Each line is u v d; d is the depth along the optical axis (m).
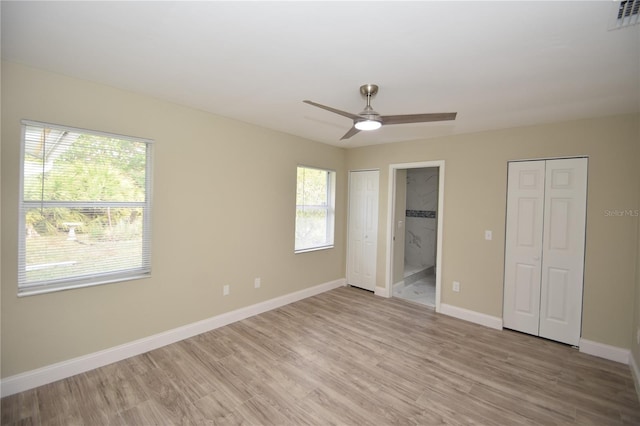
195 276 3.23
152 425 1.96
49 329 2.34
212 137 3.31
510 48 1.83
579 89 2.41
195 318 3.24
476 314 3.77
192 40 1.84
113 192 2.66
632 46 1.77
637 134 2.83
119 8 1.53
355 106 2.99
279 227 4.11
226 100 2.88
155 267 2.91
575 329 3.14
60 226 2.40
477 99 2.67
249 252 3.75
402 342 3.18
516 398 2.30
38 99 2.24
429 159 4.19
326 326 3.55
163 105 2.91
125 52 2.00
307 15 1.55
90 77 2.40
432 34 1.70
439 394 2.33
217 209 3.39
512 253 3.53
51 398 2.18
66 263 2.44
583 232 3.10
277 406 2.16
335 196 5.02
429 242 6.42
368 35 1.73
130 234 2.77
